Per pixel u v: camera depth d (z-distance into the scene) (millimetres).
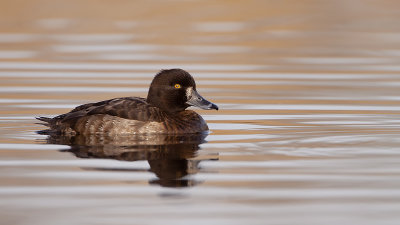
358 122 14953
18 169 11039
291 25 31531
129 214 8938
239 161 11516
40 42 27469
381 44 27484
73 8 34219
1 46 26547
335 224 8609
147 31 30031
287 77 21328
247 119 15547
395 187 10039
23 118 15531
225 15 33469
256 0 36438
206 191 9875
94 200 9500
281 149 12422
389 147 12492
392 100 17734
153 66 23156
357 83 20344
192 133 14039
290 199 9539
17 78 20922
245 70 22547
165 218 8805
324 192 9836
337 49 26484
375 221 8695
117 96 18484
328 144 12789
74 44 27141
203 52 25812
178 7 34938
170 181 10352
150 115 14000
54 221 8695
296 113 16141
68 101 17672
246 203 9375
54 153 12148
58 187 10062
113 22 31781
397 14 34250
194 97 14430
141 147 12641
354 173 10766
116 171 10906
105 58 24594
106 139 13398
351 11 35000
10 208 9180
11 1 34969
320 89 19453
